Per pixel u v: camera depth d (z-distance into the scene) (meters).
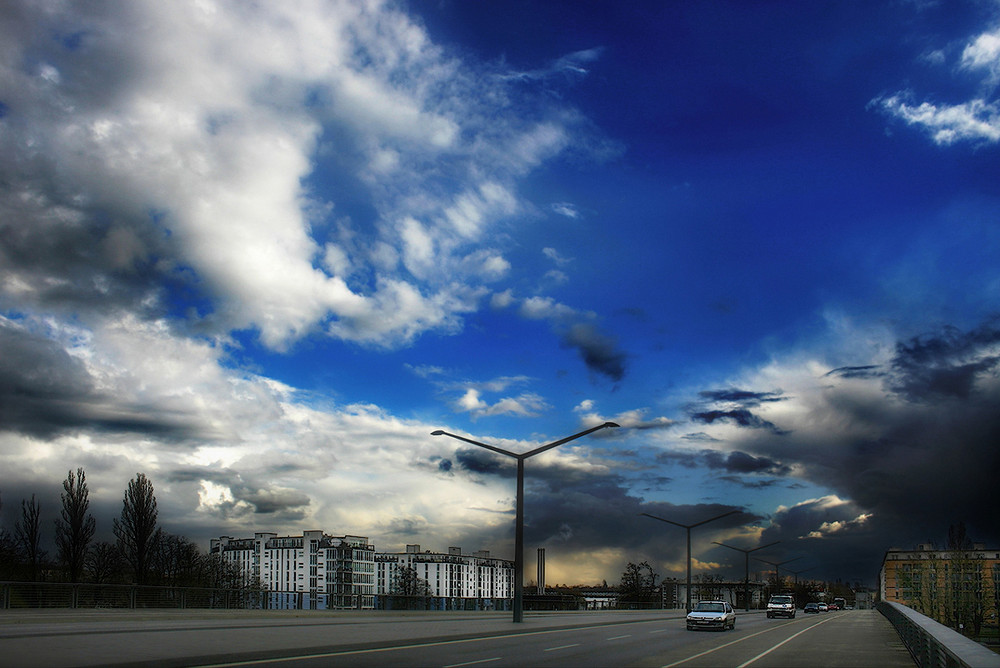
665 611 84.94
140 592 41.84
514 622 39.84
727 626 41.19
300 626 31.34
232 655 17.92
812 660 22.31
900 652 25.84
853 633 39.34
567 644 27.97
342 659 19.64
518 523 40.91
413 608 59.34
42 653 16.52
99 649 17.81
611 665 19.78
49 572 64.94
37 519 65.00
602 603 96.50
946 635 15.21
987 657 11.56
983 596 97.69
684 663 20.67
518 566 40.41
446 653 22.69
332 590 190.88
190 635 23.61
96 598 38.88
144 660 15.66
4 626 25.02
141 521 69.94
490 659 21.12
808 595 189.50
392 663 18.97
